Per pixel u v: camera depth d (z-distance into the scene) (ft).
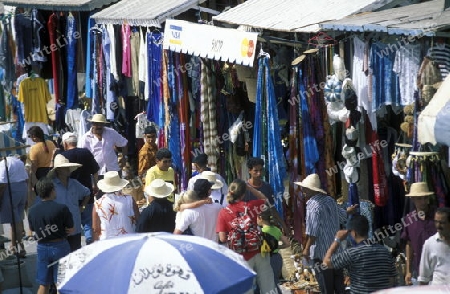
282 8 55.57
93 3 71.00
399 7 49.14
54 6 73.15
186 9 61.16
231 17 56.13
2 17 80.02
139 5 68.03
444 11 42.80
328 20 47.67
